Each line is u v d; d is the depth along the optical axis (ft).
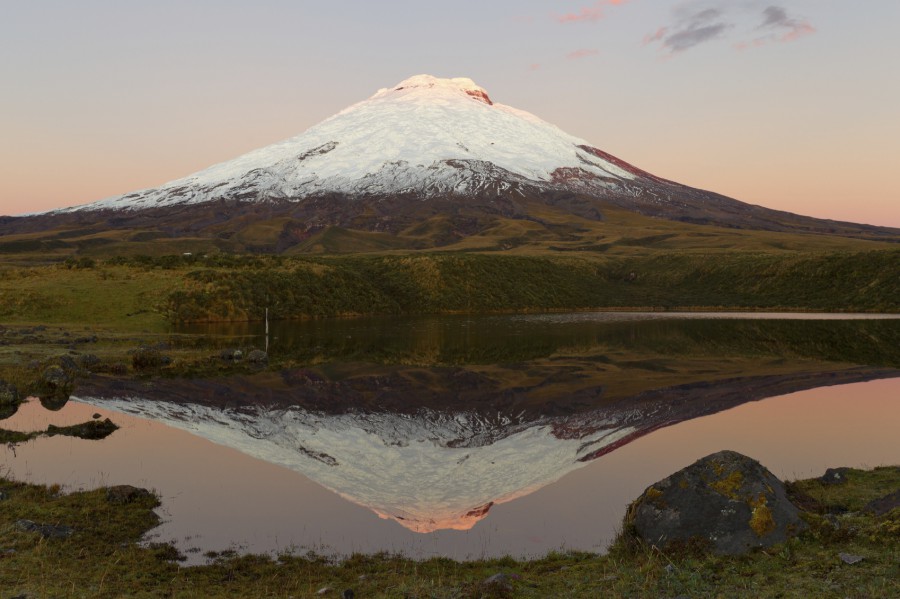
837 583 36.19
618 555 46.50
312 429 96.22
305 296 312.29
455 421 101.81
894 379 135.33
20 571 44.62
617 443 87.61
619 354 177.27
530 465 78.33
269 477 73.05
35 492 63.52
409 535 55.72
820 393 120.98
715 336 223.30
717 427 95.25
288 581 45.29
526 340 213.25
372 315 327.47
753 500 44.65
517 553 51.34
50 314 229.25
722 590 37.19
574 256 550.77
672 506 46.24
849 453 79.82
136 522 57.41
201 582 44.96
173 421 99.35
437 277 388.57
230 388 125.90
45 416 100.53
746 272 435.53
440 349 188.96
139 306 245.86
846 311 343.26
